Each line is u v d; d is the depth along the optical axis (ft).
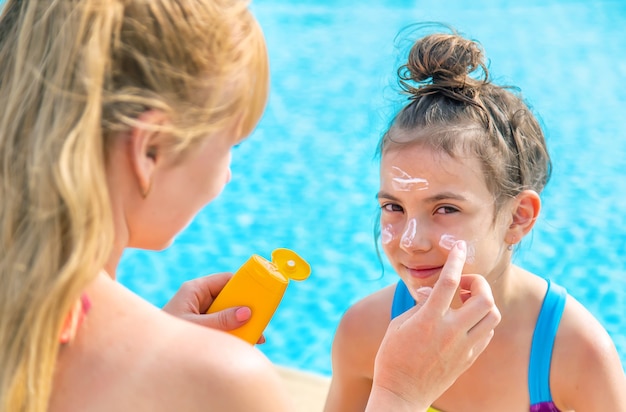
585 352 7.22
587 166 21.44
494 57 27.81
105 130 3.51
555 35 29.76
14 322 3.39
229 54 3.74
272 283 5.59
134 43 3.55
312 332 16.40
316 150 23.34
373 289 17.56
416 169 6.68
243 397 3.66
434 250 6.70
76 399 3.66
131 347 3.71
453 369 5.11
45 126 3.41
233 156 23.06
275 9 33.99
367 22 32.24
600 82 25.98
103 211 3.39
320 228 19.83
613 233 18.84
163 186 3.76
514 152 7.04
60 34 3.49
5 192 3.45
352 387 8.39
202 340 3.78
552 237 18.74
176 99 3.59
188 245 19.29
